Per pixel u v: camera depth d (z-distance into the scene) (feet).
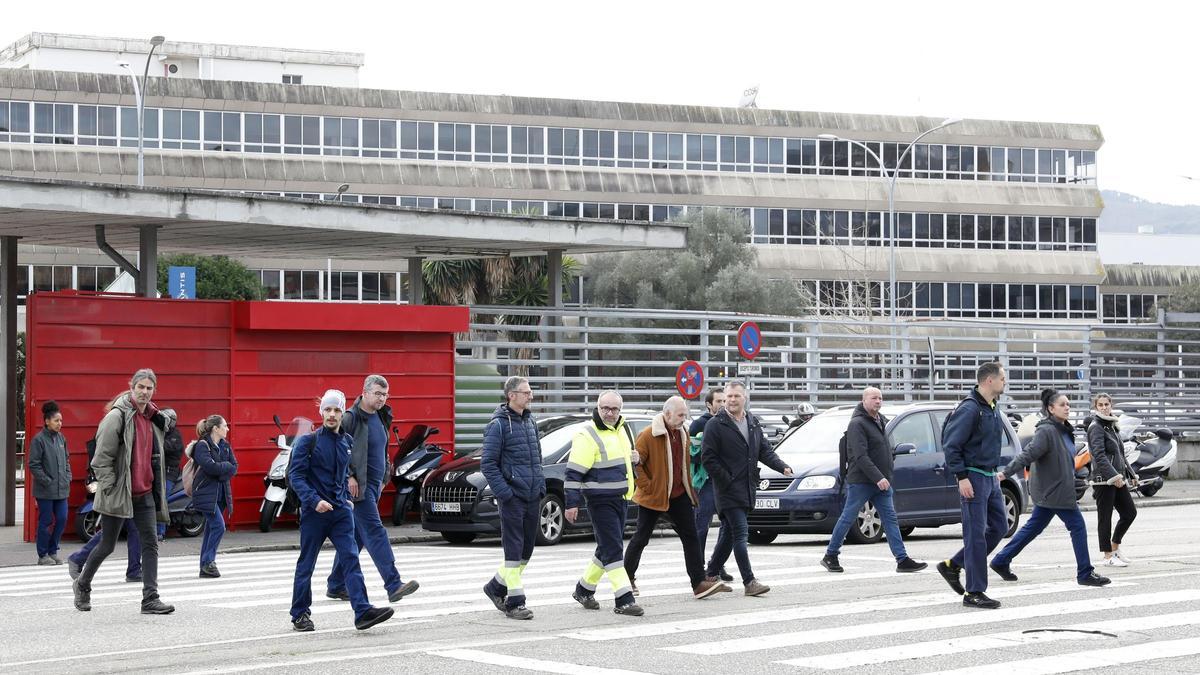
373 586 47.39
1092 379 113.39
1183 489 104.88
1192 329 115.85
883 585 44.88
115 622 39.55
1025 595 41.32
